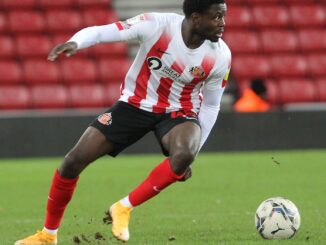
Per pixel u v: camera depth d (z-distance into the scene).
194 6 24.11
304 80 81.50
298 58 83.12
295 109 66.94
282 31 85.00
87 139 24.94
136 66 25.25
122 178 51.53
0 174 54.12
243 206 38.22
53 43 80.50
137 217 34.72
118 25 24.30
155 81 25.08
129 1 85.81
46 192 45.06
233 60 81.88
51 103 75.25
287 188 45.47
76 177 25.22
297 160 60.72
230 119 66.00
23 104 74.75
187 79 24.92
